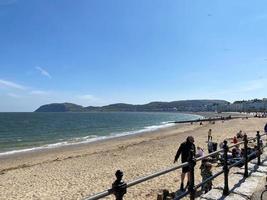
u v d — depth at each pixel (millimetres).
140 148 32000
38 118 152375
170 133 57781
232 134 44781
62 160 25797
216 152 7250
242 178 9367
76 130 73375
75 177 17953
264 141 22438
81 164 23047
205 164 10375
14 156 32219
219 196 7715
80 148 37312
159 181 14102
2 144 45250
